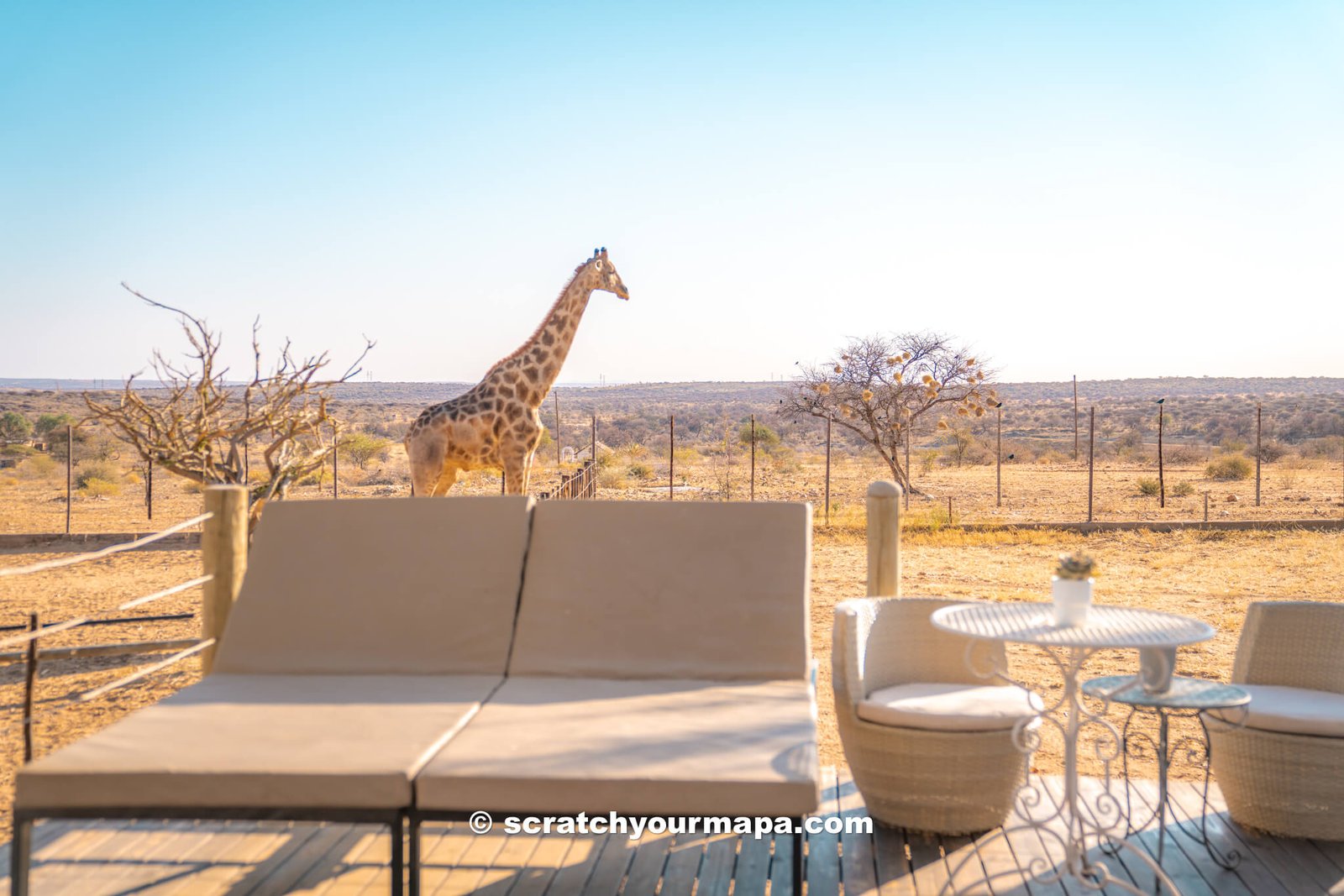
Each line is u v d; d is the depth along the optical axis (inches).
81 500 1043.9
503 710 162.9
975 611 168.6
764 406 4581.7
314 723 155.2
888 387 1021.2
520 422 490.6
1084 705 295.3
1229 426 2588.6
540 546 199.2
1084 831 176.1
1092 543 661.3
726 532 198.1
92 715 286.8
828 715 284.4
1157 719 281.4
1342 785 175.3
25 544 668.7
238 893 158.9
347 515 205.3
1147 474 1389.0
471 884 163.0
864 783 184.2
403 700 167.2
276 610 194.9
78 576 550.6
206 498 212.1
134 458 1764.3
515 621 191.2
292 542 202.8
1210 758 191.0
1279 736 177.2
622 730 152.6
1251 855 175.8
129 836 180.7
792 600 189.2
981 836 181.9
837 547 658.2
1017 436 2667.3
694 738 148.6
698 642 185.5
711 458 1806.1
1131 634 148.9
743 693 172.6
